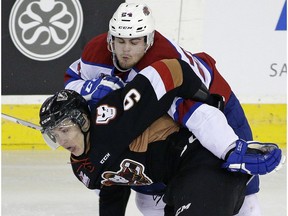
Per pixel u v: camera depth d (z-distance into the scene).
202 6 15.67
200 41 15.78
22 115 15.75
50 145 8.15
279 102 15.98
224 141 7.86
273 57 15.87
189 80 8.02
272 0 15.73
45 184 13.09
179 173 8.00
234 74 15.86
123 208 9.36
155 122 8.01
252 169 7.86
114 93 8.02
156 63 8.03
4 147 15.55
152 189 9.31
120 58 8.82
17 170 13.91
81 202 12.14
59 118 7.71
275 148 7.90
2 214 11.55
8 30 15.65
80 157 8.01
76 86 9.30
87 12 15.63
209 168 7.89
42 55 15.71
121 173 8.04
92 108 8.16
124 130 7.80
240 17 15.73
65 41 15.70
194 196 7.75
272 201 12.20
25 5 15.63
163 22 15.74
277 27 15.81
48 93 15.80
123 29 8.61
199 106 8.01
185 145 8.09
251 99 15.91
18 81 15.71
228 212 7.84
